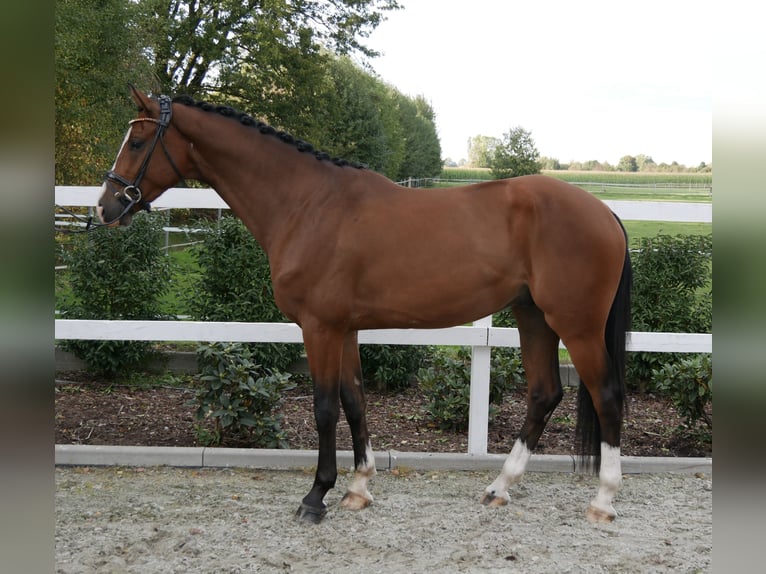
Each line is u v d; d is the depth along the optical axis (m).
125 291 5.06
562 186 3.09
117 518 3.15
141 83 12.27
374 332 3.96
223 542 2.92
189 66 18.80
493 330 3.88
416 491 3.60
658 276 5.12
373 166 25.62
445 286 3.07
